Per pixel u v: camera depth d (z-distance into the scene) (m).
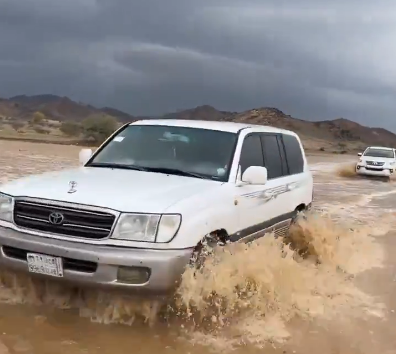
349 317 5.25
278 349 4.37
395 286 6.40
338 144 127.94
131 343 4.25
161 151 5.88
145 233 4.35
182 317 4.67
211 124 6.29
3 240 4.54
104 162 5.95
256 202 5.85
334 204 13.97
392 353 4.48
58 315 4.65
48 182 4.95
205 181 5.36
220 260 4.89
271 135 6.94
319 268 6.67
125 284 4.28
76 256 4.28
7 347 4.02
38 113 75.12
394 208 13.77
